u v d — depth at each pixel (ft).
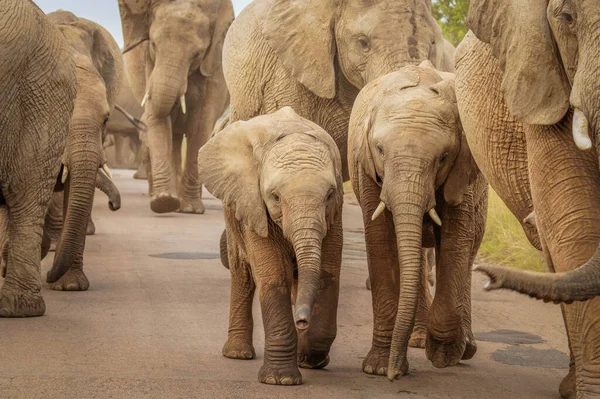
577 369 30.04
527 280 24.38
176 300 49.90
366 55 52.70
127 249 68.08
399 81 37.52
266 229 35.12
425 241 40.04
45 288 52.54
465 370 37.52
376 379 35.40
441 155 35.29
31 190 46.50
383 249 36.78
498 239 68.90
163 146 89.97
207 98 95.20
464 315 39.68
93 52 62.90
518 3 30.19
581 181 30.17
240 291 38.40
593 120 26.53
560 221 30.30
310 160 34.83
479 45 36.24
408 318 33.45
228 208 37.37
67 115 47.73
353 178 40.32
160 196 88.58
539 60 29.81
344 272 60.49
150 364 36.68
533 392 34.37
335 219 35.88
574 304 29.81
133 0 94.79
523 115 30.17
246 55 56.24
